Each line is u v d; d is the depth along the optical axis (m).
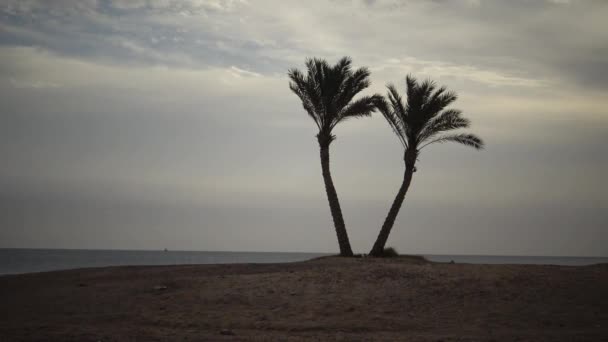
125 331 12.62
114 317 14.21
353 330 12.93
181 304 15.38
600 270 18.73
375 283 16.81
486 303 15.05
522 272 18.06
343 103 27.86
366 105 27.77
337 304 15.02
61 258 118.25
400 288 16.33
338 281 17.06
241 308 14.94
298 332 12.77
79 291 17.25
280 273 18.62
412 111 27.09
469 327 13.13
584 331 12.59
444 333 12.53
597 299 15.31
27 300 16.42
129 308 15.16
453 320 13.77
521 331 12.66
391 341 11.59
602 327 13.04
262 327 13.21
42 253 181.62
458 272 18.09
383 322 13.52
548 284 16.61
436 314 14.27
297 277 17.69
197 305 15.27
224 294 16.09
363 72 28.08
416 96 27.16
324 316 14.15
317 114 28.23
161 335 12.19
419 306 14.90
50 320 14.02
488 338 11.84
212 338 11.91
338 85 27.56
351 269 18.45
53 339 11.64
